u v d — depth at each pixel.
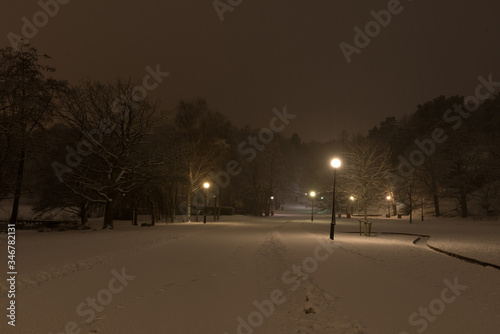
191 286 9.21
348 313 6.96
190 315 6.83
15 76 26.53
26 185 33.22
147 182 34.59
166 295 8.26
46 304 7.37
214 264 12.68
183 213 65.44
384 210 83.06
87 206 38.69
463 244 21.61
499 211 61.09
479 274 11.45
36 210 39.16
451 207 69.12
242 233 28.05
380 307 7.38
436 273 11.53
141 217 52.09
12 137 26.39
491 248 19.31
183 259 13.80
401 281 10.09
